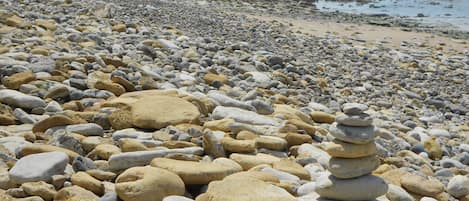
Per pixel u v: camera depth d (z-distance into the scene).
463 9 42.31
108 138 7.12
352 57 18.97
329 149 5.10
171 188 5.26
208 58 13.37
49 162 5.53
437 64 19.66
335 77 15.08
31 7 16.25
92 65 10.41
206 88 10.63
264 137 7.42
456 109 13.69
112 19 16.94
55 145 6.41
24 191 5.19
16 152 6.10
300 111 9.77
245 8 33.72
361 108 5.11
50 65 9.62
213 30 19.52
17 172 5.35
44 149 6.01
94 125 7.18
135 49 13.00
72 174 5.66
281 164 6.44
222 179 5.71
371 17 35.22
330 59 17.94
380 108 12.68
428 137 9.96
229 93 10.33
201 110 8.43
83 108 8.11
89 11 17.08
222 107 8.53
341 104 12.16
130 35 14.73
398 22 32.69
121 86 9.23
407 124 11.19
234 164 6.17
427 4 45.72
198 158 6.48
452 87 16.41
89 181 5.38
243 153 6.80
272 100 10.62
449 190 6.79
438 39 26.30
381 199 5.56
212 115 8.41
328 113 10.26
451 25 32.53
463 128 11.78
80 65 10.20
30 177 5.33
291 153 7.37
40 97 8.35
